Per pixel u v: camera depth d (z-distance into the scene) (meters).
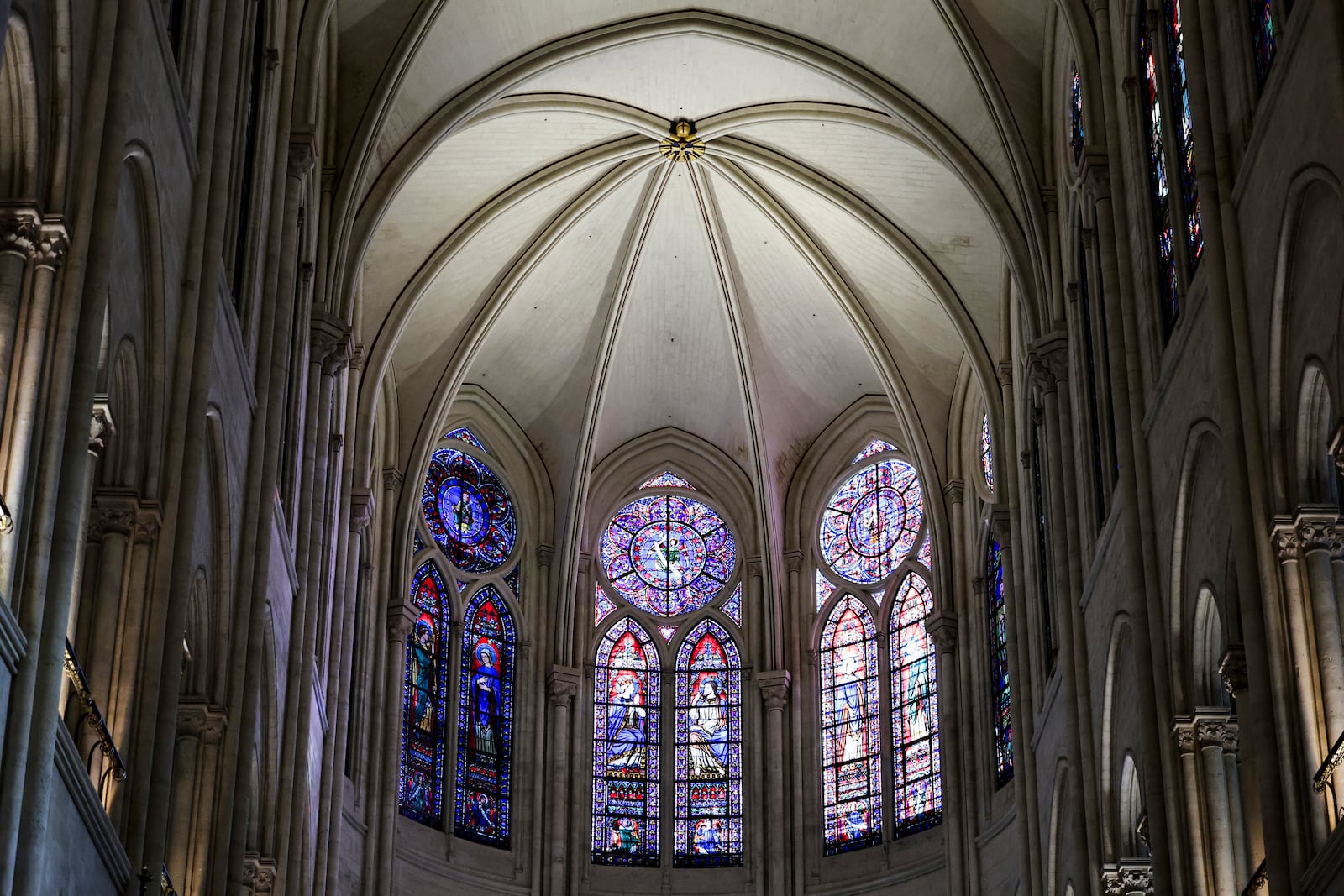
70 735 14.60
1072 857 27.05
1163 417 22.41
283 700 25.77
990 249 33.53
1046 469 29.80
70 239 14.95
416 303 34.53
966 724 35.62
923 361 37.50
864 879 36.81
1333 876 15.95
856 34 31.39
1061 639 27.80
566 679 38.66
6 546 13.82
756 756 38.59
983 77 29.83
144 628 17.78
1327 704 17.27
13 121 14.73
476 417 39.91
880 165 34.06
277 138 24.94
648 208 37.03
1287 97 17.47
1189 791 21.58
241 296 22.89
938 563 37.03
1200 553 21.28
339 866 32.56
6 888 12.95
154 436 18.34
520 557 39.59
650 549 41.00
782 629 39.53
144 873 17.08
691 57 33.41
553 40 31.78
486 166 34.31
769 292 38.59
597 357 39.12
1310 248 17.22
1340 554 17.70
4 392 14.24
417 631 37.31
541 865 37.06
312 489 27.38
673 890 37.84
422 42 29.56
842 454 40.62
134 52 16.09
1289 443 18.03
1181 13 20.39
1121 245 24.39
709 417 41.12
